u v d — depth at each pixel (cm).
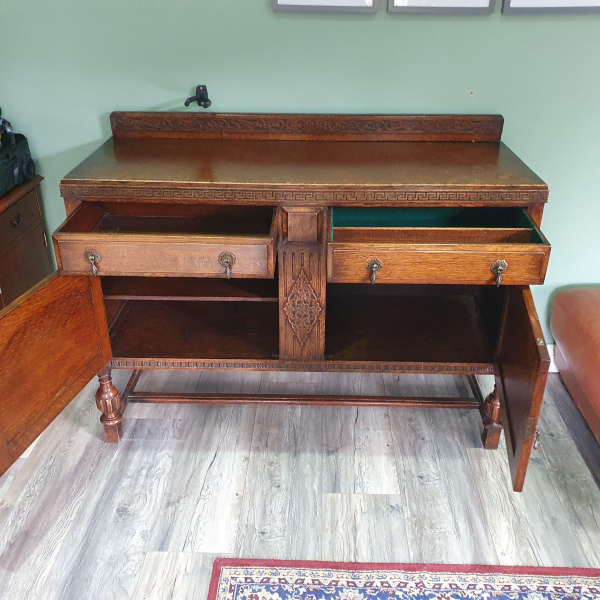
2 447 138
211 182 154
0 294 182
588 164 202
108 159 174
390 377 225
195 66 191
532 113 195
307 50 188
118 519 165
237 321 197
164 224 188
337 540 159
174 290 175
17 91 195
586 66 187
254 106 197
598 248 216
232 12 183
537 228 152
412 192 154
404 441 194
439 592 145
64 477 178
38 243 209
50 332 149
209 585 147
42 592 145
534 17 181
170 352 181
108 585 147
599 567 152
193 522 164
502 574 150
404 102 195
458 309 206
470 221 190
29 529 161
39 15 183
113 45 188
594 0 176
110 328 189
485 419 187
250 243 145
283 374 226
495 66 189
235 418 204
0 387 135
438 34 184
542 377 134
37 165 207
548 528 163
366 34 185
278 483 177
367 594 145
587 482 179
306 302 166
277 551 156
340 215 194
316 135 194
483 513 168
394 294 215
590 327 188
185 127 194
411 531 162
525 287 154
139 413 206
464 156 179
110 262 148
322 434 197
